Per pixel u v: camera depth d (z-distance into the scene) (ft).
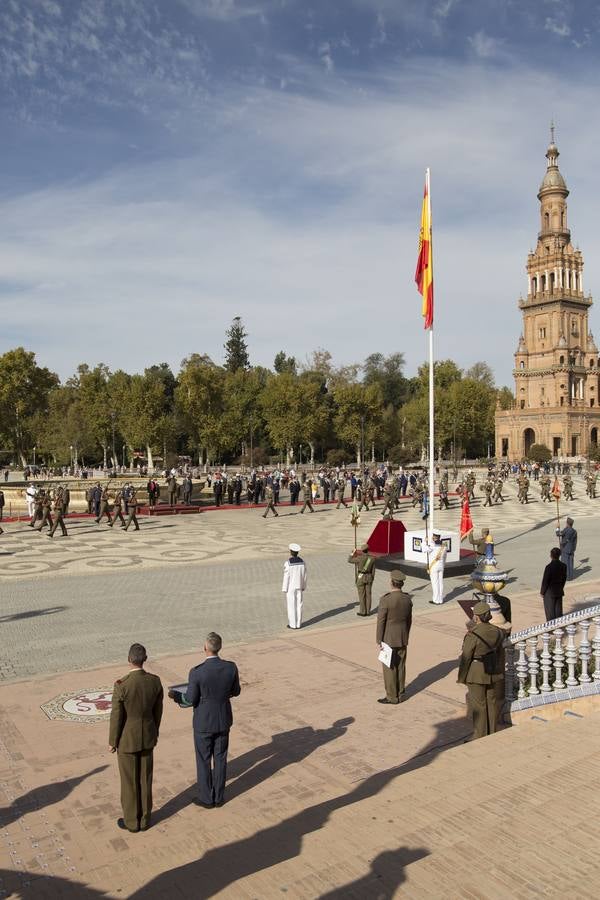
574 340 385.09
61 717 32.91
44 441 349.00
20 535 101.04
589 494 176.96
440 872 16.29
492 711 29.45
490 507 153.28
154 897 16.84
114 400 332.60
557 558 49.32
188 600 59.11
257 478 157.58
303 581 49.80
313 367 421.59
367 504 145.69
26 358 318.04
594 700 30.17
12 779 26.53
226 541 95.40
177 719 32.86
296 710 33.76
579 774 22.68
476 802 20.93
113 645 45.34
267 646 44.86
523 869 16.35
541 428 374.43
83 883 18.38
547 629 31.19
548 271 382.83
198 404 333.01
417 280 75.61
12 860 20.49
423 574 70.28
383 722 32.27
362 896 15.44
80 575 70.59
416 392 485.97
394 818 20.07
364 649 44.27
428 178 74.49
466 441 414.00
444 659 42.16
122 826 22.68
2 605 57.26
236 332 459.73
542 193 387.96
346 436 358.43
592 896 15.20
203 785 24.12
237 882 16.62
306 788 25.57
